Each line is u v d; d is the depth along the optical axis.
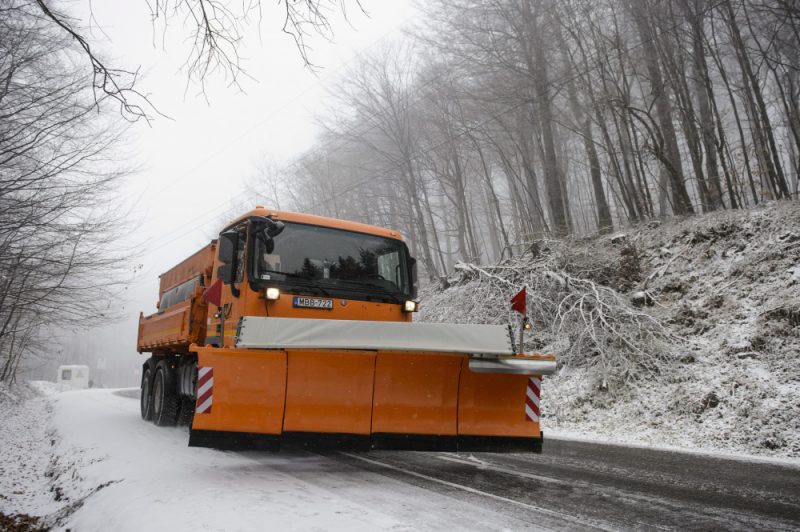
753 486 5.58
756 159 17.31
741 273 12.32
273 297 6.44
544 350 13.70
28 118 8.83
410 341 5.66
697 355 11.00
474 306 15.98
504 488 5.38
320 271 6.95
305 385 5.69
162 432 9.33
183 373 9.74
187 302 9.45
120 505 4.71
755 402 9.12
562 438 9.54
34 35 8.62
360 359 5.82
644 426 9.81
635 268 14.20
